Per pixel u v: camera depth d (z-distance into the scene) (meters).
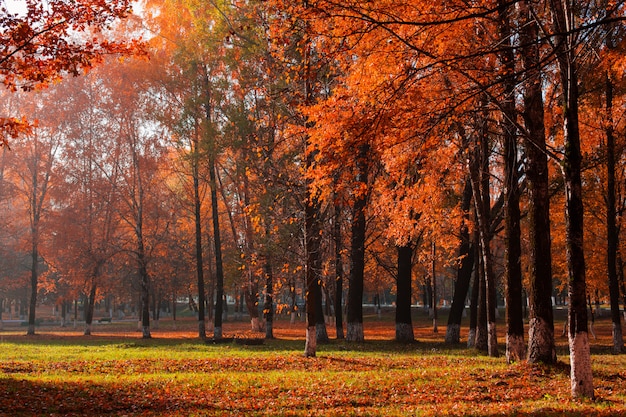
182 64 32.06
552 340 14.44
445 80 11.39
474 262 29.36
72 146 42.44
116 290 56.88
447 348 26.47
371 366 17.73
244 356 21.95
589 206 28.42
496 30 11.73
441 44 10.38
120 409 11.22
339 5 8.72
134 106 38.38
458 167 18.03
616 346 24.70
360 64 10.02
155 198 41.91
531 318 14.66
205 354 23.67
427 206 17.06
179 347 28.09
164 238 44.25
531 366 14.22
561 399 10.62
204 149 30.28
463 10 9.45
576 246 10.50
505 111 12.38
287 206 22.00
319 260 23.73
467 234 26.91
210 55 31.56
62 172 42.22
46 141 45.31
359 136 9.93
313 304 20.62
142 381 14.28
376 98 9.96
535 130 14.26
